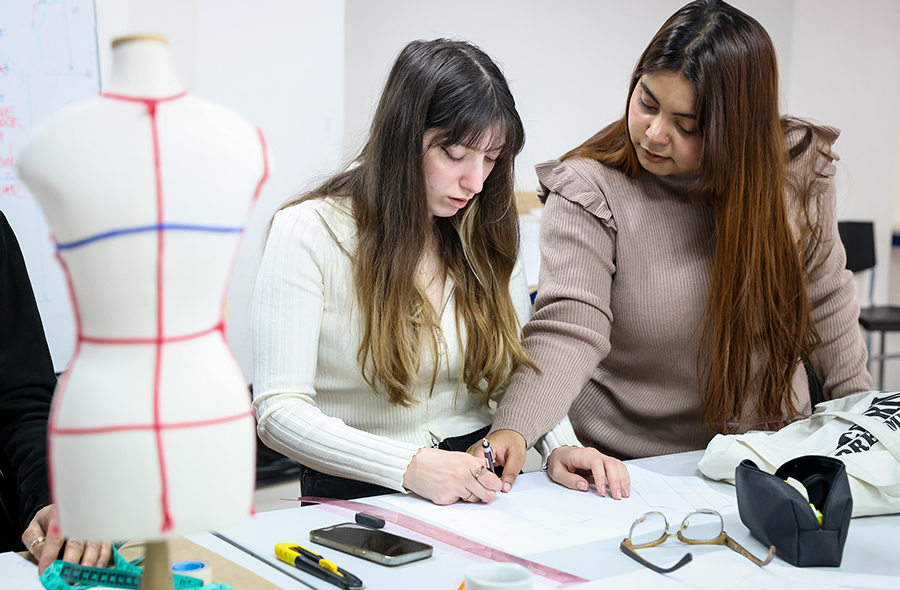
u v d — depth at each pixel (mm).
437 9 2947
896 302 3936
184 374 434
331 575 749
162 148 414
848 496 809
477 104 1046
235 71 2303
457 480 992
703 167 1202
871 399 1160
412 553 802
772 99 1175
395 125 1087
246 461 458
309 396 1104
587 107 3338
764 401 1347
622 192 1328
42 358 1188
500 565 673
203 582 663
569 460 1110
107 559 777
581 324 1278
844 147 3443
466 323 1217
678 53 1144
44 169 403
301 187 2348
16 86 1966
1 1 1922
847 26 3355
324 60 2447
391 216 1105
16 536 1079
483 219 1210
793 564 810
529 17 3135
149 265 417
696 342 1337
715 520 949
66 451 426
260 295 1109
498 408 1217
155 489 425
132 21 2119
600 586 748
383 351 1116
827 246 1373
